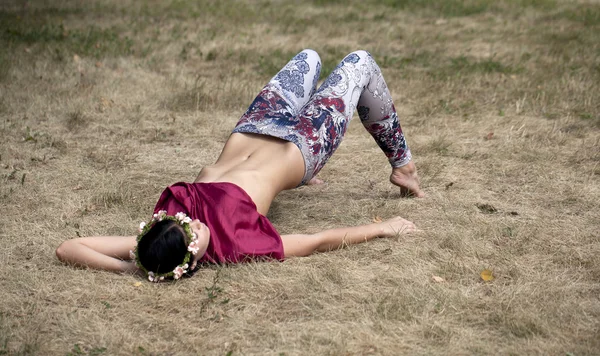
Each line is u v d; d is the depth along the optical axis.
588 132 6.00
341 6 13.52
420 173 5.16
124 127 6.29
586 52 9.23
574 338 3.01
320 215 4.48
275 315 3.26
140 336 3.09
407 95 7.37
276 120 4.13
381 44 10.12
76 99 6.89
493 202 4.61
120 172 5.21
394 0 14.03
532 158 5.38
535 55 9.23
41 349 2.99
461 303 3.29
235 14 12.45
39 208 4.50
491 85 7.69
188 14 12.37
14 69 7.77
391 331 3.07
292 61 4.60
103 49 9.04
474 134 6.11
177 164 5.45
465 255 3.82
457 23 11.81
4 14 11.53
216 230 3.62
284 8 13.27
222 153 4.06
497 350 2.94
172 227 3.49
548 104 6.87
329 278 3.56
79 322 3.19
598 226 4.18
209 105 6.96
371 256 3.84
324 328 3.12
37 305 3.35
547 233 4.09
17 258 3.85
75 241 3.71
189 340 3.05
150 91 7.31
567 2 13.95
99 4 13.09
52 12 12.04
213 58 9.02
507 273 3.62
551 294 3.37
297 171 3.97
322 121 4.12
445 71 8.37
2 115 6.43
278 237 3.72
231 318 3.23
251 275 3.55
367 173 5.27
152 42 9.77
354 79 4.34
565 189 4.76
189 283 3.54
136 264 3.53
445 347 2.96
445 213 4.40
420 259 3.78
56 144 5.75
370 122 4.56
